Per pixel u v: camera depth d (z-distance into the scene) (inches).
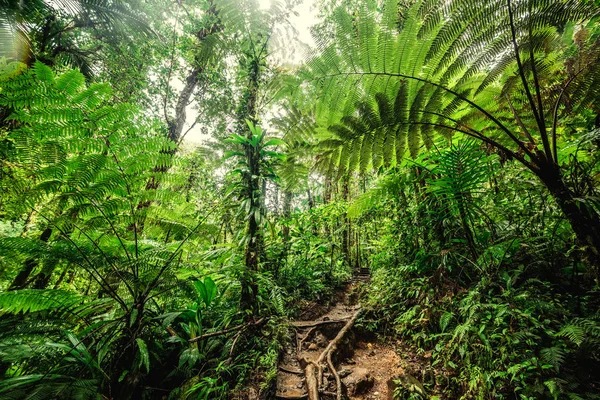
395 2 59.5
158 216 100.0
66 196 78.0
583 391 52.1
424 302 107.0
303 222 223.1
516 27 50.9
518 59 50.1
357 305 167.5
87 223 84.3
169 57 261.9
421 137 64.0
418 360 96.5
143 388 80.6
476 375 68.2
